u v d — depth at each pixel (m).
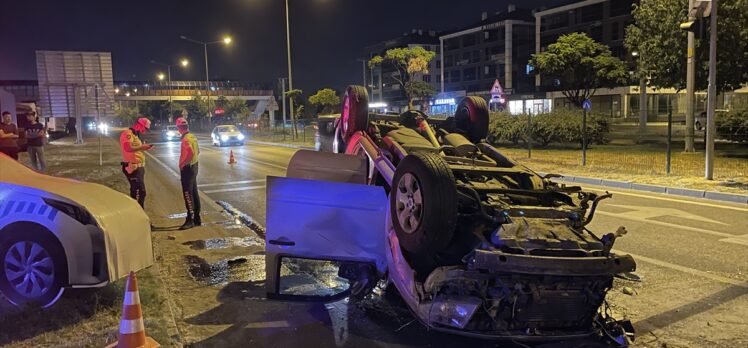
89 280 4.99
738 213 9.74
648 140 27.06
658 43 21.44
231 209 10.95
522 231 4.19
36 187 5.12
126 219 5.35
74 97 37.75
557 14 77.06
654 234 8.09
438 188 4.16
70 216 4.98
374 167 5.59
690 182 13.08
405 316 5.11
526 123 24.20
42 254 4.98
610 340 4.47
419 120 6.71
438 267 4.28
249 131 55.91
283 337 4.73
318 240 5.14
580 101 46.34
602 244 4.23
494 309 4.20
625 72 44.38
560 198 4.89
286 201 5.15
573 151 22.44
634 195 12.12
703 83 20.70
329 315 5.20
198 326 4.96
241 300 5.61
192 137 9.09
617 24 69.00
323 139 8.70
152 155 27.59
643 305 5.34
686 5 20.17
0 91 18.77
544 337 4.23
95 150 31.02
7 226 5.05
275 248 5.19
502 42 90.88
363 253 5.13
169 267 6.75
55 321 4.65
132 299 4.09
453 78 102.19
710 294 5.61
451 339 4.67
